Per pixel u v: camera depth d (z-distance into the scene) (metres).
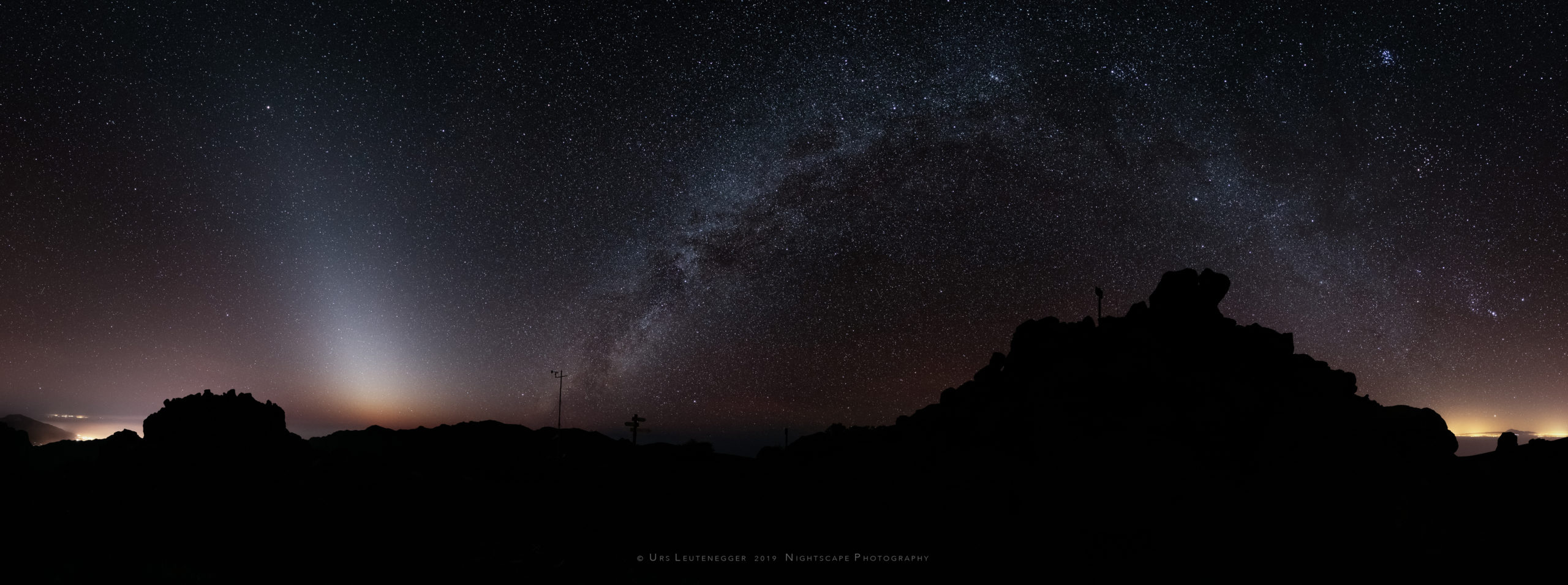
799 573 18.70
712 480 25.28
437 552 19.73
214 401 24.66
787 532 20.88
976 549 18.50
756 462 27.06
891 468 22.62
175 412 24.25
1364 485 17.95
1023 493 19.42
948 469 21.36
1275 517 17.48
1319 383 20.67
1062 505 18.62
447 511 22.41
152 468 22.36
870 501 21.39
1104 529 17.80
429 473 25.80
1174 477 18.22
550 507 23.44
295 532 20.42
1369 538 16.98
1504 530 17.00
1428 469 18.72
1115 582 16.66
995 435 21.89
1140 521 17.75
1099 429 19.81
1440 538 16.92
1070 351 22.83
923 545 19.19
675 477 25.92
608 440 32.47
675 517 22.50
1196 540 17.22
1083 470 19.03
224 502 21.41
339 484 23.34
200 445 23.39
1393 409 20.34
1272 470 18.30
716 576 18.75
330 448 29.91
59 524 19.61
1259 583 16.22
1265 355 21.38
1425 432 19.56
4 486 20.77
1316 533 17.16
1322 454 18.47
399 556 19.33
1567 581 15.63
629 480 25.81
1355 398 20.75
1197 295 22.27
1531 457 18.58
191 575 17.20
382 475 24.34
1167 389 20.08
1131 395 20.34
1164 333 22.00
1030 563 17.62
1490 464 18.86
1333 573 16.27
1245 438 19.02
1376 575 16.17
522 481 26.08
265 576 17.61
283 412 26.05
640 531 21.53
